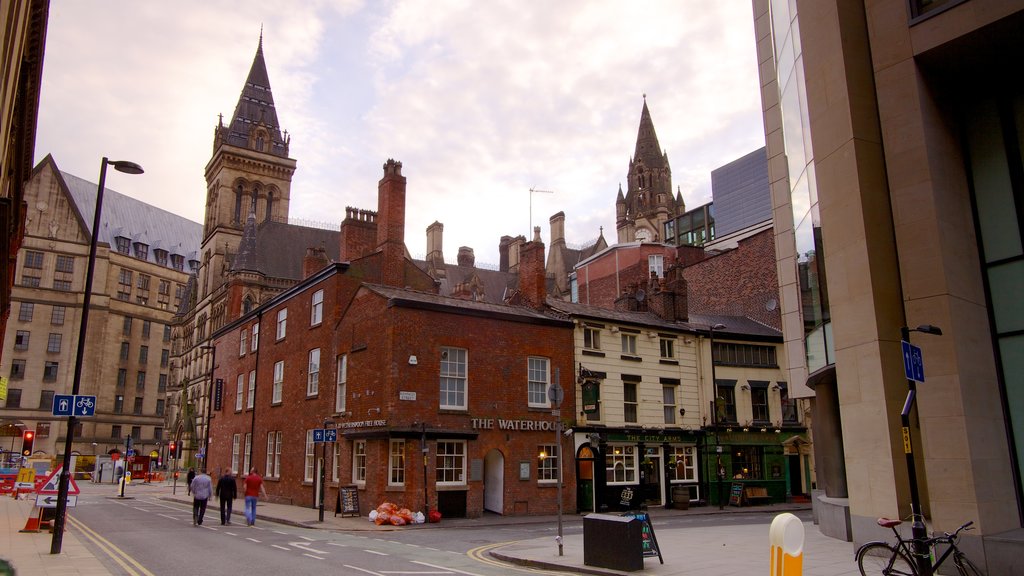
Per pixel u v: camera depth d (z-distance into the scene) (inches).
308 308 1300.4
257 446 1439.5
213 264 3107.8
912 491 395.9
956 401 470.0
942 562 422.9
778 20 856.3
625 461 1207.6
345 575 490.6
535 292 1257.4
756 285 1628.9
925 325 438.9
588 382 1104.8
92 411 622.5
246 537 744.3
